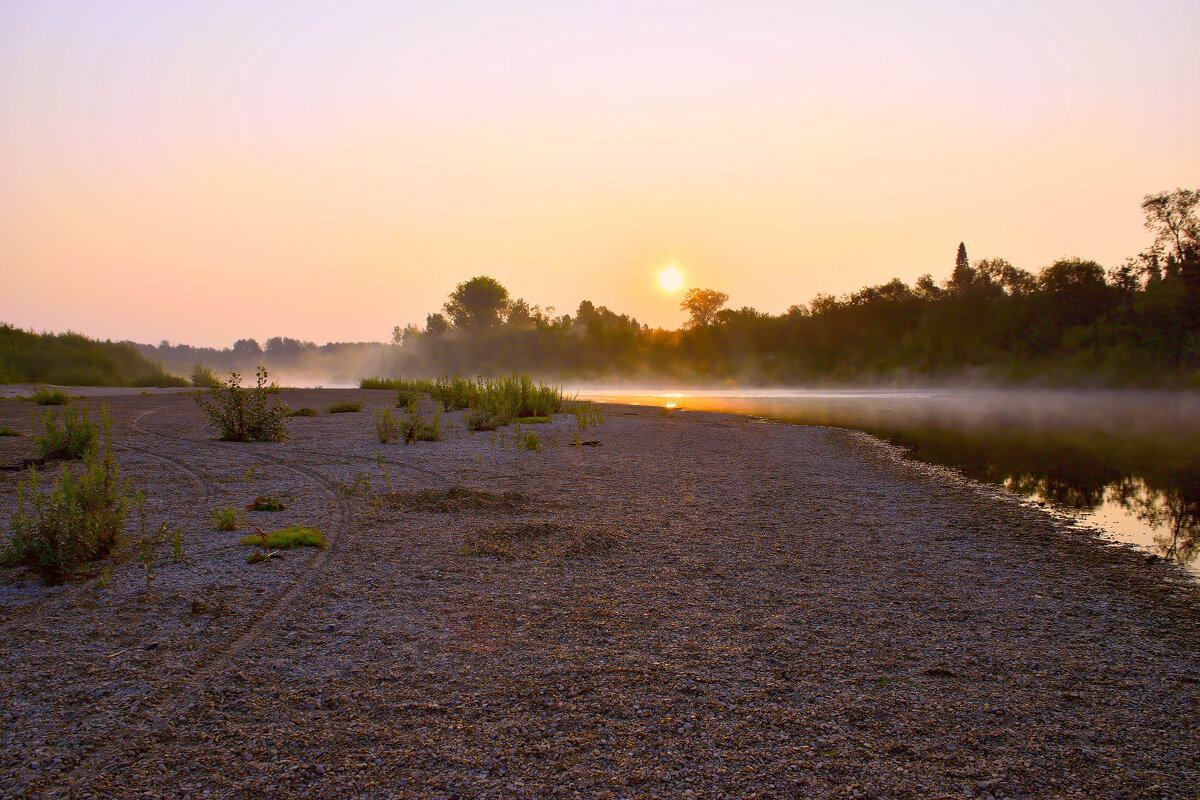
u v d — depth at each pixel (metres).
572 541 5.91
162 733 2.90
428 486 8.35
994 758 2.86
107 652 3.65
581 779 2.63
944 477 10.15
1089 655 3.95
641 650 3.84
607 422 17.50
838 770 2.73
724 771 2.71
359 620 4.19
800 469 10.41
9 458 9.41
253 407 12.28
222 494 7.57
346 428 14.46
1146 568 5.71
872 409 26.23
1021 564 5.77
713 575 5.21
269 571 5.02
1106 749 2.95
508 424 16.16
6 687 3.24
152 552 5.41
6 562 4.94
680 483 8.95
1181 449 13.62
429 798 2.50
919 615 4.52
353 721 3.04
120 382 33.25
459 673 3.52
